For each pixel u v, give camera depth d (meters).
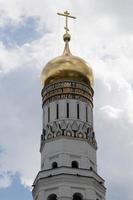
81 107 86.38
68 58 89.50
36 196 80.25
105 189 81.88
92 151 83.88
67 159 80.75
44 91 89.19
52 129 84.12
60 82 87.56
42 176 79.81
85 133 84.06
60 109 85.50
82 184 78.44
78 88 87.56
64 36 95.25
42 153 84.25
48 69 89.25
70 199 76.81
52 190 78.12
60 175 78.31
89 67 90.44
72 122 84.31
